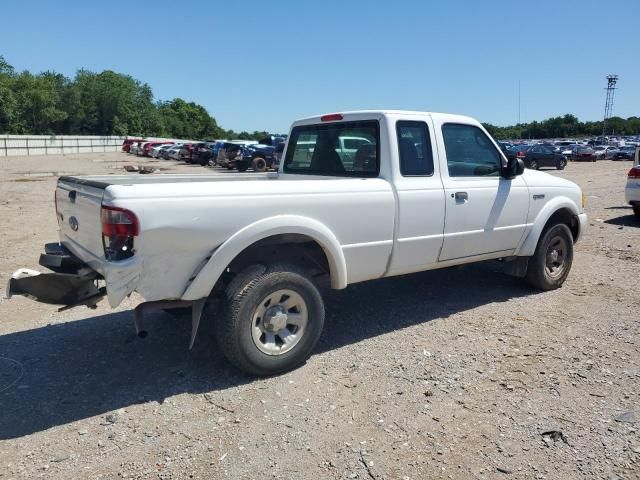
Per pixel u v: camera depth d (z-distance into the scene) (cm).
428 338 479
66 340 478
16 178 2475
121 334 491
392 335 487
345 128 512
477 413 350
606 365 420
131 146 6275
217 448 312
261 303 390
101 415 350
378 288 633
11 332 498
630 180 1112
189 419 345
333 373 409
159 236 348
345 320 526
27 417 347
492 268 727
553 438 320
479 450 309
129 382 397
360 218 439
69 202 428
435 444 315
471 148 538
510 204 558
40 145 6134
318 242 417
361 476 287
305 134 568
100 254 366
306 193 409
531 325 511
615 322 516
